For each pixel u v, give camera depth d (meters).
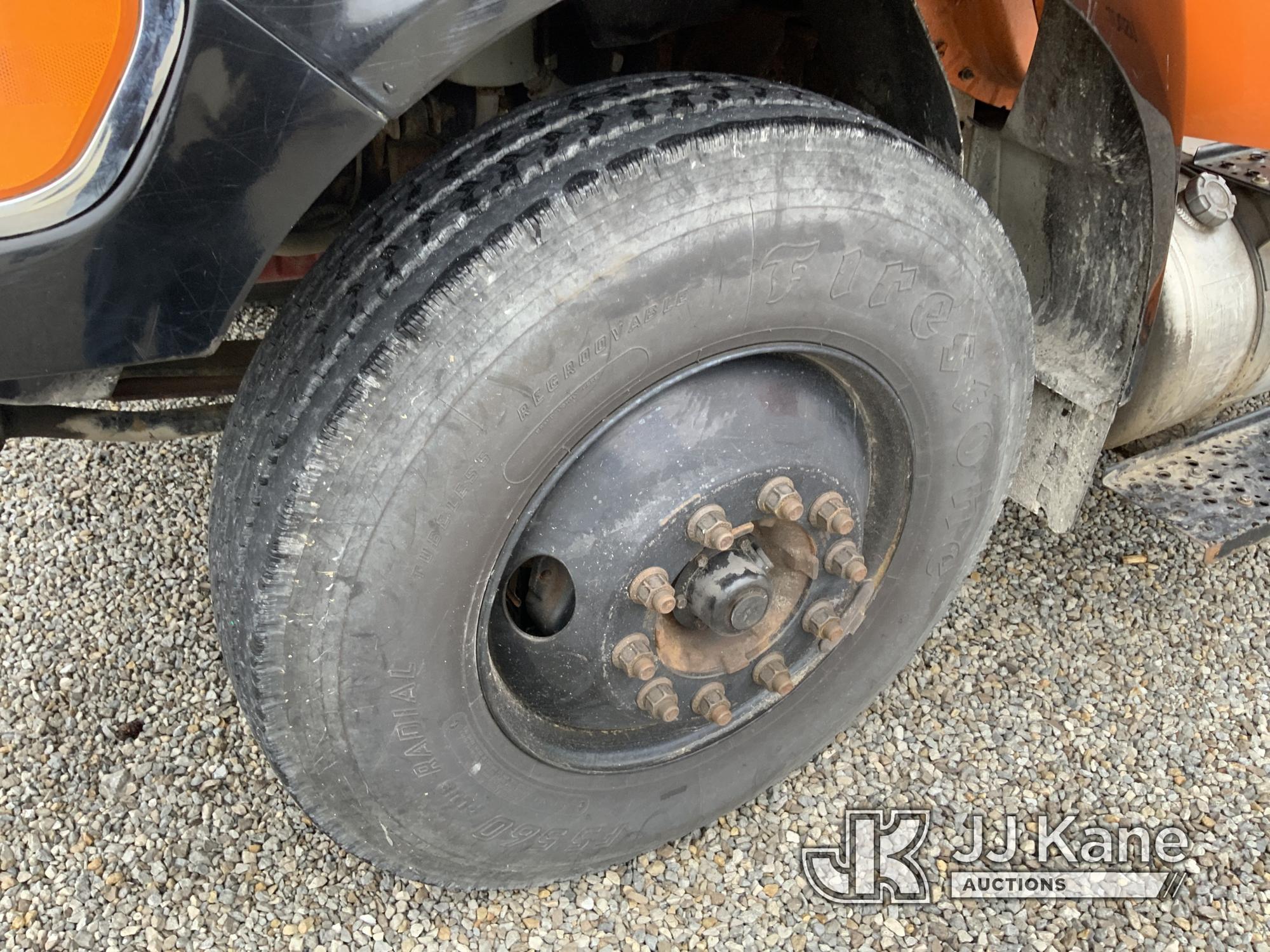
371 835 1.68
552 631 1.65
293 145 1.12
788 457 1.62
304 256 2.28
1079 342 2.05
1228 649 2.72
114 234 1.10
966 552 2.05
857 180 1.44
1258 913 2.14
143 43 1.04
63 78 1.04
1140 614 2.79
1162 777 2.40
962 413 1.79
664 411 1.53
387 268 1.38
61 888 2.05
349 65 1.10
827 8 1.77
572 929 2.05
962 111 2.16
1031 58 1.83
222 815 2.19
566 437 1.43
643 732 1.88
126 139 1.06
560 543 1.54
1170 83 1.64
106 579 2.69
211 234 1.13
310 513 1.33
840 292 1.51
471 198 1.37
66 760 2.28
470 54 1.15
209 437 3.11
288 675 1.43
